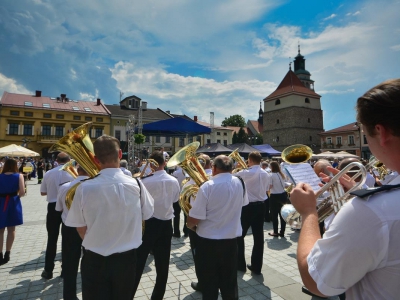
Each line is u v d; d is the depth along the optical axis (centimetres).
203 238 262
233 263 263
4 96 3756
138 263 295
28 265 429
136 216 218
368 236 77
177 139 4500
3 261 430
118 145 227
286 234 617
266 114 5331
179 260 454
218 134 5341
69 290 304
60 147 245
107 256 199
